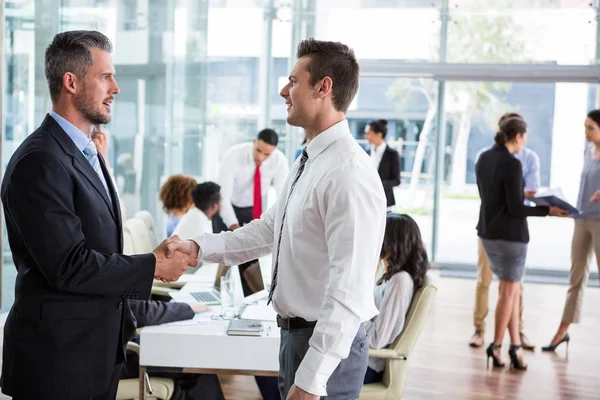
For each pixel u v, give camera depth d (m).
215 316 3.10
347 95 2.02
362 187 1.87
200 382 3.34
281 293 2.04
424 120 8.34
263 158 6.09
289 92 2.06
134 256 2.12
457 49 8.16
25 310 2.08
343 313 1.81
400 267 3.15
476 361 4.98
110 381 2.21
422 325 3.06
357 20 8.20
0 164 4.85
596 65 7.79
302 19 8.07
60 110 2.13
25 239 1.99
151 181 6.97
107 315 2.15
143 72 6.72
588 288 7.59
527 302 6.91
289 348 2.04
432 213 8.41
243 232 2.44
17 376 2.10
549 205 4.73
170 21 6.97
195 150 7.35
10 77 5.22
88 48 2.10
